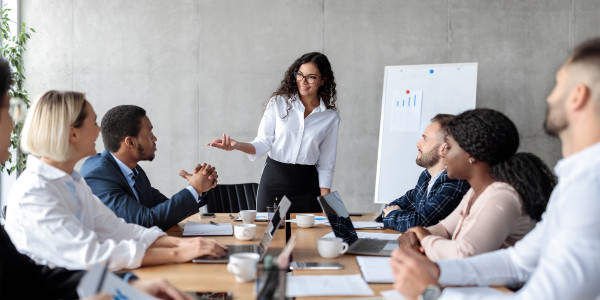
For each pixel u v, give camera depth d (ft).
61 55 17.15
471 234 5.39
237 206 12.53
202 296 6.71
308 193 12.01
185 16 17.24
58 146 5.33
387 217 8.45
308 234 7.83
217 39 17.28
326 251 6.11
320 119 11.93
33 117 5.36
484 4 17.16
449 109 15.46
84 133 5.62
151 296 3.99
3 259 4.65
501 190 5.60
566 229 3.15
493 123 5.66
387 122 15.93
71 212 5.59
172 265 5.68
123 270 5.44
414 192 9.72
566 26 17.19
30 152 5.42
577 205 3.13
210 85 17.34
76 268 5.28
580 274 3.01
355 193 17.47
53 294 4.81
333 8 17.22
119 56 17.21
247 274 4.98
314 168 12.17
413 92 15.74
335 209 7.08
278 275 3.94
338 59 17.28
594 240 3.04
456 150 5.91
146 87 17.28
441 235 6.99
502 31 17.17
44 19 17.10
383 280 5.01
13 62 16.02
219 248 5.97
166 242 6.35
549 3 17.19
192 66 17.29
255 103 17.34
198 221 9.11
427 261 4.45
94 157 8.00
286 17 17.25
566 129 3.43
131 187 8.34
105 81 17.21
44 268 4.96
